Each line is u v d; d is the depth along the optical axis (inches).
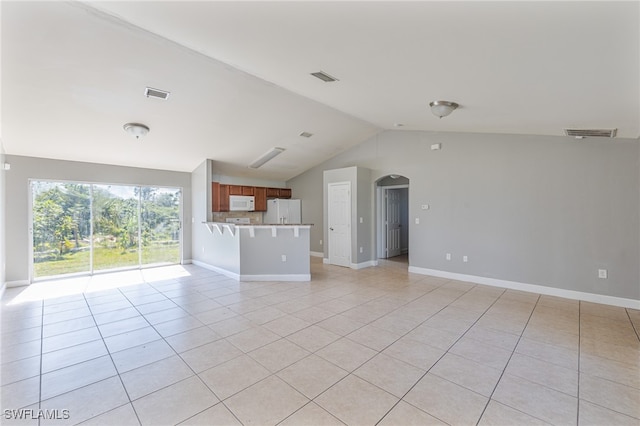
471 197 195.0
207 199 243.8
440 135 209.6
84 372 89.6
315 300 158.7
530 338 111.6
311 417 69.8
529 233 173.0
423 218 219.0
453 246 203.8
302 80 131.0
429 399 76.3
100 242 224.4
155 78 131.8
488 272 188.4
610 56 69.7
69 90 131.0
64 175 204.4
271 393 79.0
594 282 153.5
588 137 154.1
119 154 207.9
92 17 93.0
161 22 91.0
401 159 232.8
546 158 167.0
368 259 254.5
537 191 170.1
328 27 77.0
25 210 190.1
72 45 105.3
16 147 177.8
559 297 162.7
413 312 139.6
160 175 249.8
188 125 182.1
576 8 53.5
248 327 122.9
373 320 129.9
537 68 82.9
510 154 179.2
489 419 68.9
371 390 80.1
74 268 213.5
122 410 72.6
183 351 102.6
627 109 103.7
